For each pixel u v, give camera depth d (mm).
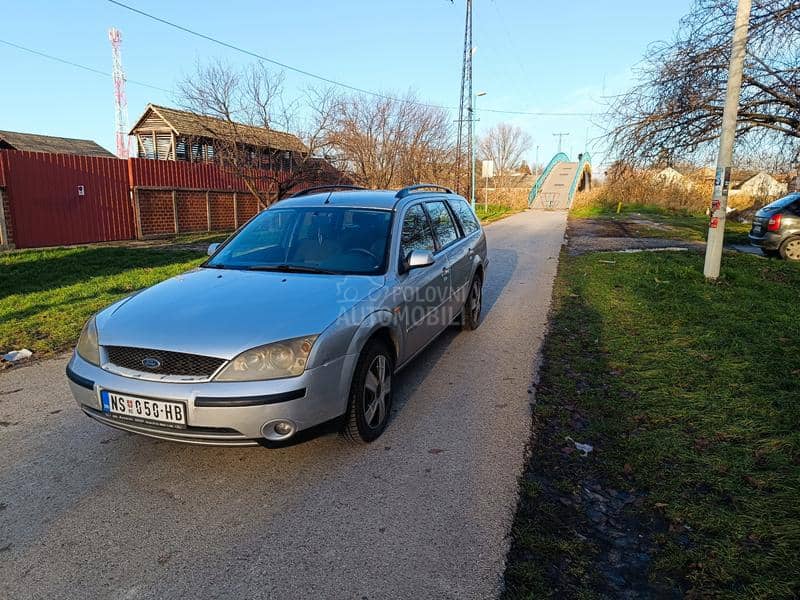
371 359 3389
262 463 3219
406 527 2600
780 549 2385
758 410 3771
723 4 9820
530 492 2889
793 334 5609
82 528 2600
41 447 3416
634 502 2803
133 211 17625
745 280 8758
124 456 3301
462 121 29922
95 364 2986
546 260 12398
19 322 6422
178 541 2502
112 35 35375
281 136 20406
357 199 4691
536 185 50750
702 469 3055
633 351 5250
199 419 2695
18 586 2209
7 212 14109
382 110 23688
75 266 10719
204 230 20297
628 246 15133
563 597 2148
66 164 15562
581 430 3619
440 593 2168
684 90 10875
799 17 8977
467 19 28922
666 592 2176
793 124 11109
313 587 2207
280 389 2734
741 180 33062
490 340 5855
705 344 5340
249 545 2473
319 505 2787
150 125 26297
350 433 3293
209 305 3178
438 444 3455
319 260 4020
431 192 5637
